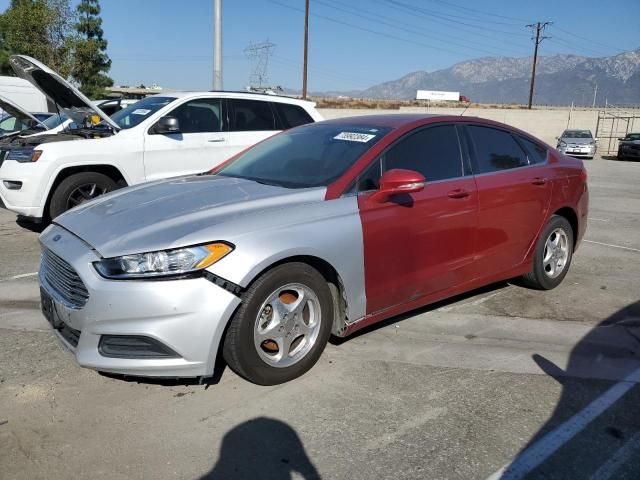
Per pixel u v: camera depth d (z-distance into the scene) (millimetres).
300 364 3361
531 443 2834
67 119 9078
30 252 6336
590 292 5254
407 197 3750
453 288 4191
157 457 2662
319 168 3805
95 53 27109
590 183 15812
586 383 3480
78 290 3006
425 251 3885
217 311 2902
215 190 3656
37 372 3461
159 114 7273
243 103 7934
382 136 3893
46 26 25031
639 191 13891
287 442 2795
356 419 3012
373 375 3506
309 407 3117
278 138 4648
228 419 2984
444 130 4254
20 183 6527
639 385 3467
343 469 2602
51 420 2949
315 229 3275
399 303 3822
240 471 2574
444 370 3604
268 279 3086
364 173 3656
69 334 3176
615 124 39656
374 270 3588
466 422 3010
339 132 4207
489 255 4410
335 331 3607
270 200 3354
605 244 7449
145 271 2852
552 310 4746
